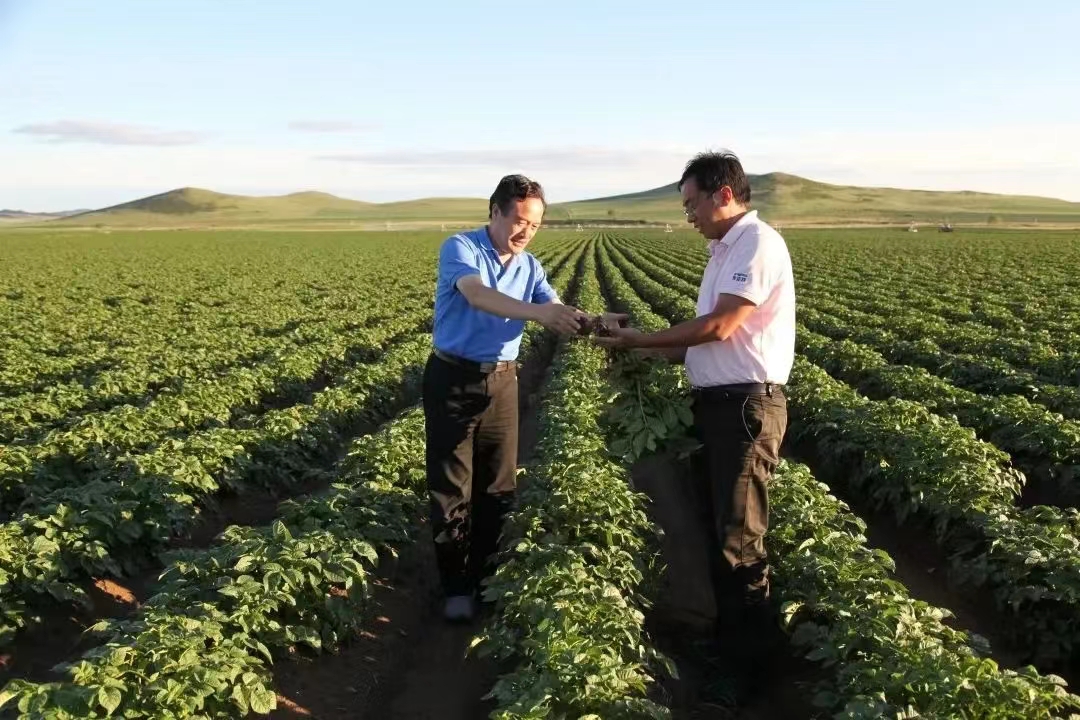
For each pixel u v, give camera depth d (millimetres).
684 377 6930
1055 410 13742
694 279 43438
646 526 8016
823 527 7492
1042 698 4758
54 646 7164
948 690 4789
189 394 14211
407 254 73438
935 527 8789
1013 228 134750
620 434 6867
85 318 27156
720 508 5961
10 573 7148
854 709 4668
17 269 53000
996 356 19234
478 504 7531
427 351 19406
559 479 8477
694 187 5777
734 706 6211
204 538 9633
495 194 6711
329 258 67250
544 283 7359
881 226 156625
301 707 6180
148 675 5246
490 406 7125
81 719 4738
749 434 5812
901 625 5645
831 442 11359
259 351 20219
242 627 6117
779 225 166125
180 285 42094
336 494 8414
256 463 10977
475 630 7477
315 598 6855
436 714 6336
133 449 11438
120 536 8180
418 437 10914
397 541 8438
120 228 177250
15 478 9977
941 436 9805
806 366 14984
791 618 6344
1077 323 23750
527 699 4789
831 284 40344
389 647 7203
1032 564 6906
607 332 6215
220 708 5395
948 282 40875
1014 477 9688
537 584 6211
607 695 4930
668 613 7773
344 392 14547
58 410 13836
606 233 141500
